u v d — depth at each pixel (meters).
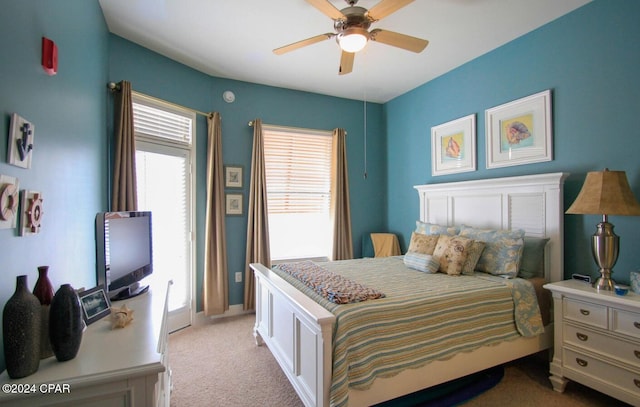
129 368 1.02
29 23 1.16
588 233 2.40
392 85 4.00
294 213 4.18
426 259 2.71
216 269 3.52
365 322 1.70
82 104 1.85
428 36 2.82
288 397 2.14
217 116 3.54
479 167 3.26
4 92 0.99
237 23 2.59
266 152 4.00
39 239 1.22
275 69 3.49
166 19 2.52
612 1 2.26
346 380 1.55
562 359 2.18
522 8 2.43
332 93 4.27
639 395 1.80
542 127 2.68
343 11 1.97
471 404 2.05
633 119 2.17
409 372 1.78
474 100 3.29
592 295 2.00
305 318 1.79
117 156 2.58
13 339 0.94
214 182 3.53
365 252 4.39
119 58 2.76
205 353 2.77
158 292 1.98
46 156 1.31
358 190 4.52
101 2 2.30
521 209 2.76
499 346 2.12
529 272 2.51
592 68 2.37
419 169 4.03
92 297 1.43
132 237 1.95
